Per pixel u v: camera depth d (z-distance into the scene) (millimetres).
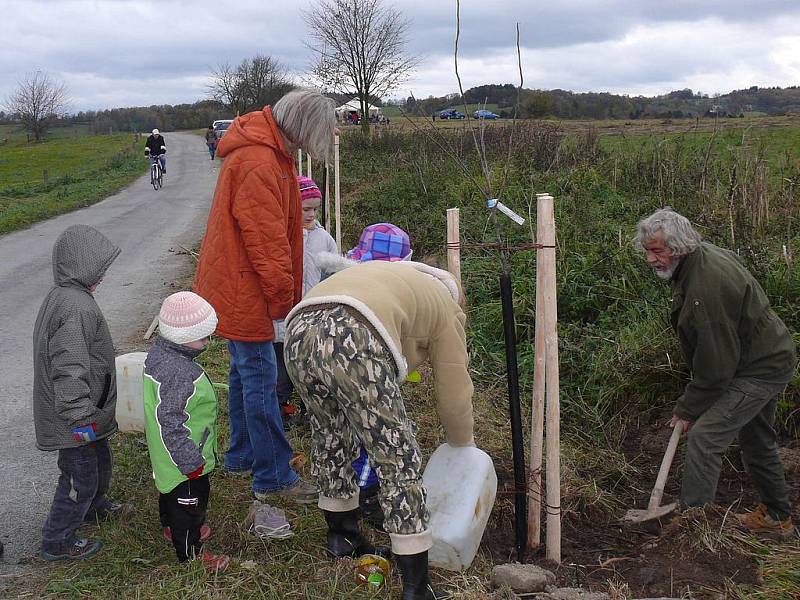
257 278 3734
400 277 3092
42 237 14984
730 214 6922
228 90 54281
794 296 6023
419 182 13242
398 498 2898
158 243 13758
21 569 3461
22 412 5535
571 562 3779
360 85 25453
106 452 3744
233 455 4320
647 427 5562
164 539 3664
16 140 73062
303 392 3092
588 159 12727
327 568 3426
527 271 7609
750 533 3807
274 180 3641
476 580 3297
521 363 6297
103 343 3494
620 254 7395
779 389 3795
